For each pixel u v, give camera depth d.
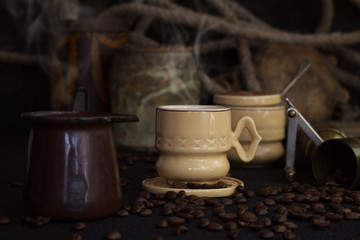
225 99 0.74
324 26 1.16
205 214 0.54
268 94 0.75
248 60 1.05
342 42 1.07
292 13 1.19
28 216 0.52
